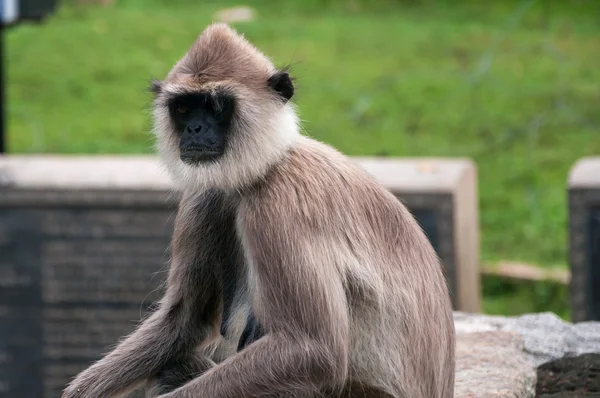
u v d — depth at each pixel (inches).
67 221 748.0
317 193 387.9
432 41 1579.7
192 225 420.2
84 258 749.9
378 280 393.7
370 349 398.0
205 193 418.6
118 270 748.6
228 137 397.7
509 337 532.7
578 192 765.3
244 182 393.4
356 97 1379.2
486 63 1480.1
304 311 375.6
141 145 1235.2
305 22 1676.9
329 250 383.2
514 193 1148.5
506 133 1280.8
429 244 418.9
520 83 1417.3
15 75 1451.8
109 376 426.0
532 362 516.1
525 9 1712.6
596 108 1336.1
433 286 410.0
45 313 757.3
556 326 552.7
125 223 743.7
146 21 1653.5
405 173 773.3
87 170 771.4
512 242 1049.5
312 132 1273.4
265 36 1595.7
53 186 745.0
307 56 1510.8
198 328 435.2
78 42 1565.0
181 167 408.8
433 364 406.3
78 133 1280.8
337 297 379.6
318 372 374.9
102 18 1675.7
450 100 1371.8
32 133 1277.1
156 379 432.5
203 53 414.3
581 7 1721.2
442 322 411.8
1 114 1027.3
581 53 1514.5
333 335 375.6
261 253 382.0
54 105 1369.3
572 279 772.6
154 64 1470.2
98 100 1376.7
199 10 1731.1
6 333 762.8
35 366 762.8
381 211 402.9
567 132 1283.2
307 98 1379.2
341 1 1795.0
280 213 381.7
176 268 427.5
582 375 519.8
